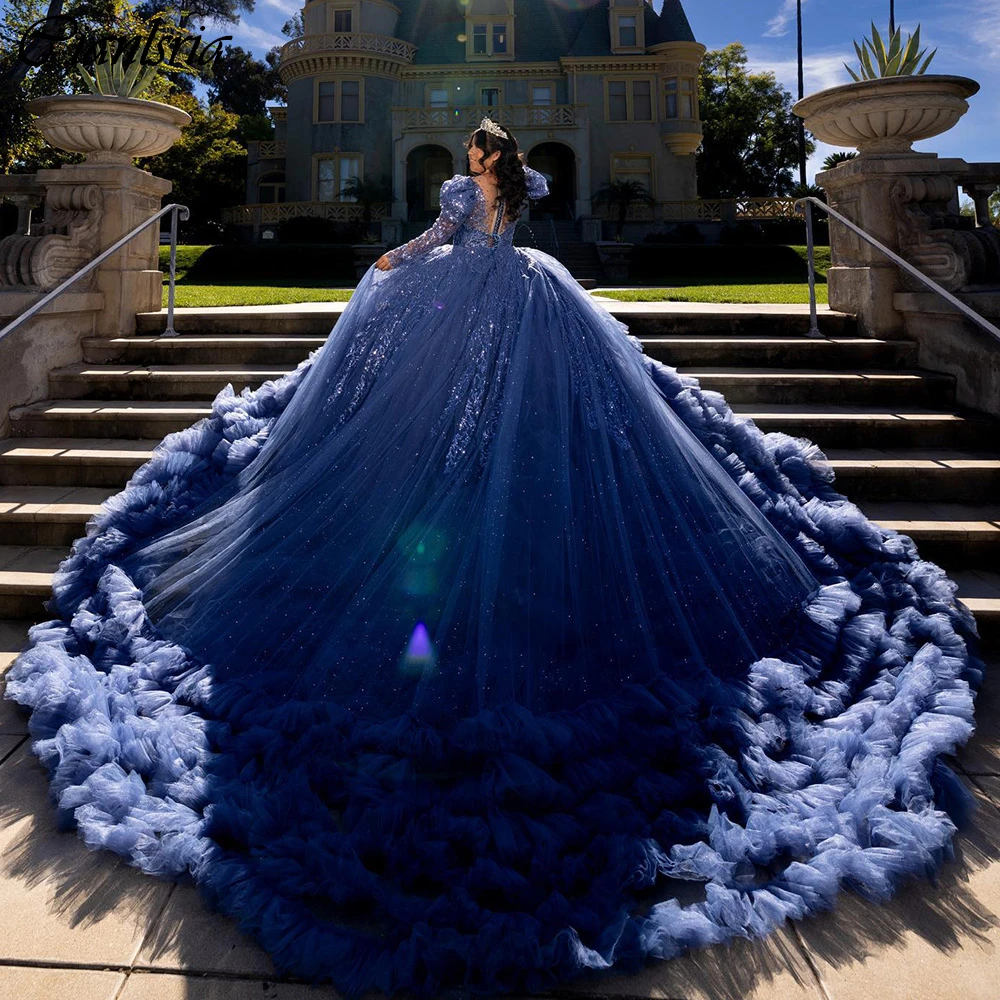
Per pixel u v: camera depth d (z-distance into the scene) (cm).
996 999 149
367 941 158
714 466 283
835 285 534
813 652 250
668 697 218
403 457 258
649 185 3155
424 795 193
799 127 3875
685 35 3077
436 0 3288
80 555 296
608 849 178
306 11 3123
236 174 3453
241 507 279
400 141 2980
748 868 178
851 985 153
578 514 244
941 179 475
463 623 222
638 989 153
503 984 151
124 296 508
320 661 226
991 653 293
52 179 500
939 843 179
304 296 901
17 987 151
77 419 425
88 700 224
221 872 172
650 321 514
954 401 438
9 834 194
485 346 271
